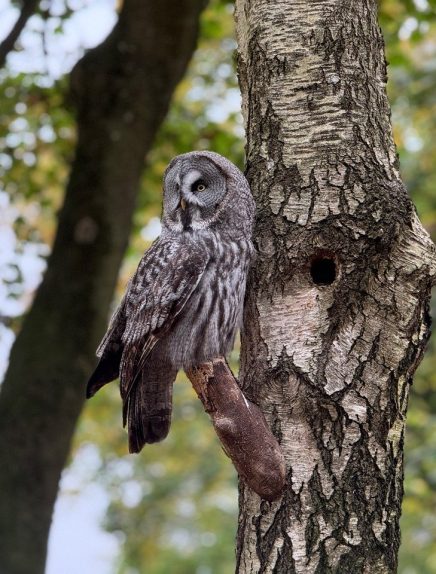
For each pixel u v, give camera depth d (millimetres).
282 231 9219
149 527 33875
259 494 8641
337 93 9492
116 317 10562
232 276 9758
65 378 17531
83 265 18172
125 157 18609
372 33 9844
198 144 22969
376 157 9305
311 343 8898
